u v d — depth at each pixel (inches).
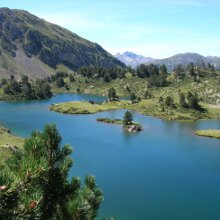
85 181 491.8
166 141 5162.4
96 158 3959.2
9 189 288.2
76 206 424.8
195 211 2427.4
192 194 2792.8
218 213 2399.1
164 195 2743.6
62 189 433.4
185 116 7854.3
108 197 2645.2
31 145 380.2
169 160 3988.7
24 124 6235.2
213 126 6786.4
